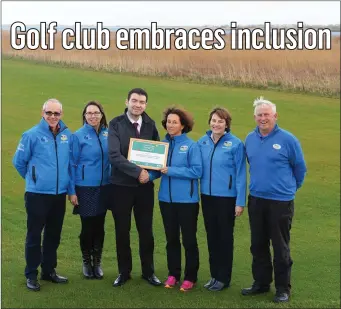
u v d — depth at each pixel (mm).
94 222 6141
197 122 17531
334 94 23344
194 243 5918
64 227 8625
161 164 5711
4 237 7844
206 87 23969
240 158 5691
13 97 19797
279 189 5512
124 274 6055
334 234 9031
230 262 5977
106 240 8180
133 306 5434
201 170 5766
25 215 8969
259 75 25250
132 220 9211
